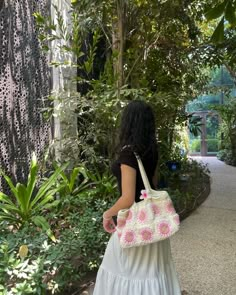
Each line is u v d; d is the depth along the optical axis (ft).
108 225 4.75
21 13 11.51
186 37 17.30
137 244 4.26
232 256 9.34
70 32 13.23
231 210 14.67
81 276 7.41
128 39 13.46
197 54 18.12
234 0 7.16
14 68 11.25
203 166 25.07
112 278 4.66
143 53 14.14
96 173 12.19
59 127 12.74
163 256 4.63
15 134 11.27
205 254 9.52
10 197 10.87
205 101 42.78
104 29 13.35
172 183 18.04
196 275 8.10
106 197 11.08
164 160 17.93
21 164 11.46
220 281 7.76
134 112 4.46
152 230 4.25
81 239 7.61
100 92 11.46
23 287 5.70
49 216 9.21
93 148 12.02
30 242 7.24
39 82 12.28
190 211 14.43
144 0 12.44
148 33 13.94
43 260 6.40
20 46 11.46
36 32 12.13
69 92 11.65
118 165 4.44
